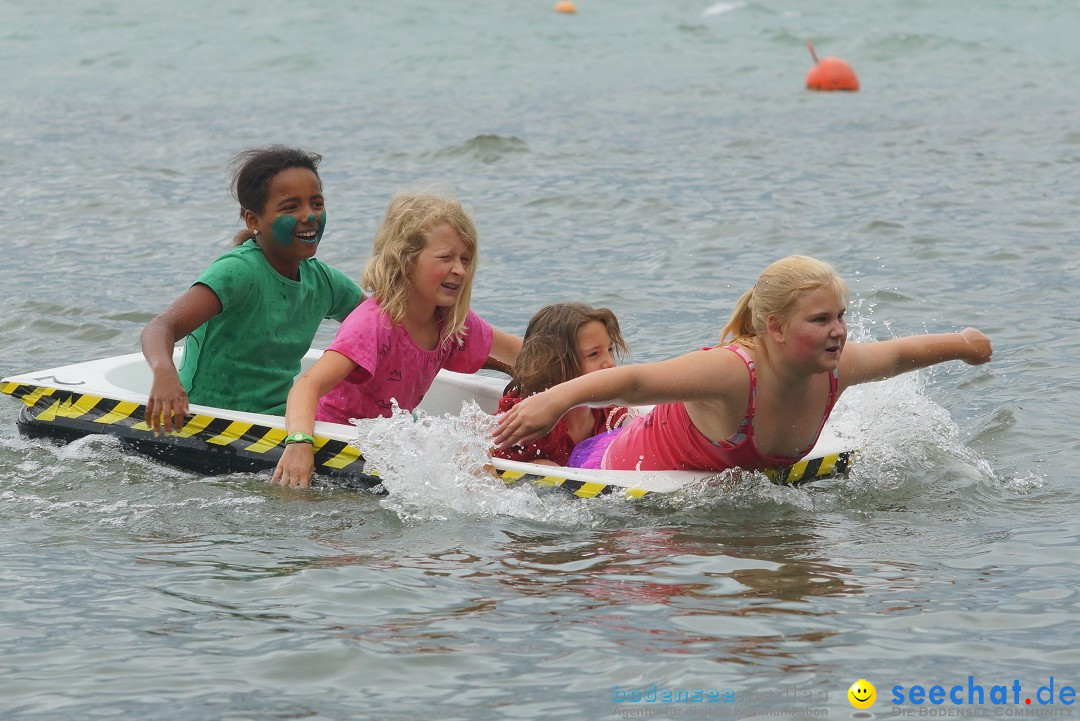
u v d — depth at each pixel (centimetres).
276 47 10244
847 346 1891
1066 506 1850
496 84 8569
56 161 5566
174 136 6334
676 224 4300
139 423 2056
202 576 1559
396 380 2094
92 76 8838
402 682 1289
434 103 7619
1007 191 4762
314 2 12262
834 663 1320
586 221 4381
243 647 1366
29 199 4762
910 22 11844
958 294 3362
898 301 3297
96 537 1708
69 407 2116
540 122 6794
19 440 2145
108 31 10838
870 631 1397
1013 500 1884
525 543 1684
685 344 2958
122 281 3603
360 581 1540
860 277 3559
